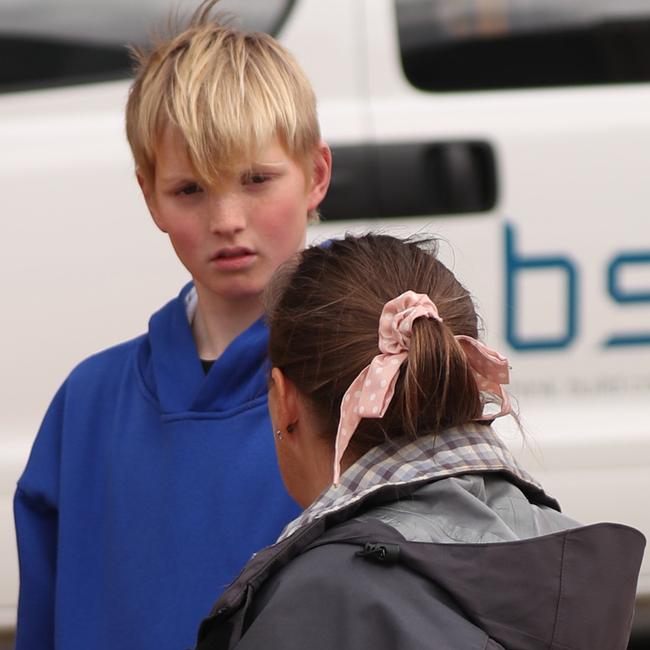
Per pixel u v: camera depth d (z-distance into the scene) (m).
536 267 11.23
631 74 11.53
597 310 11.28
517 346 11.23
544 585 5.01
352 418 5.21
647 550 11.36
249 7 11.27
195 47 6.64
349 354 5.36
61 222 11.00
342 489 5.32
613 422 11.27
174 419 6.81
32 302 10.98
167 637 6.60
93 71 11.31
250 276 6.71
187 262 6.83
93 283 10.99
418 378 5.14
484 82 11.47
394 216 11.21
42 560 7.25
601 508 11.27
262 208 6.63
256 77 6.55
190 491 6.69
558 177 11.25
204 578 6.59
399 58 11.39
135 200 11.02
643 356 11.31
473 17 11.48
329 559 5.08
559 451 11.19
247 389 6.77
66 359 11.00
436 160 11.25
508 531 5.19
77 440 7.09
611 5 11.55
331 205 11.16
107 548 6.82
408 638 4.82
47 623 7.30
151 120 6.61
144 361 7.12
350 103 11.33
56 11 11.32
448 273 5.68
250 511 6.61
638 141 11.30
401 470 5.26
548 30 11.50
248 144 6.45
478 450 5.35
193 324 7.20
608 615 5.11
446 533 5.15
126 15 11.29
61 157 11.03
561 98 11.41
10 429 11.05
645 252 11.28
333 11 11.34
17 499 7.30
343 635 4.90
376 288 5.47
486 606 4.95
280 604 5.01
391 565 5.02
